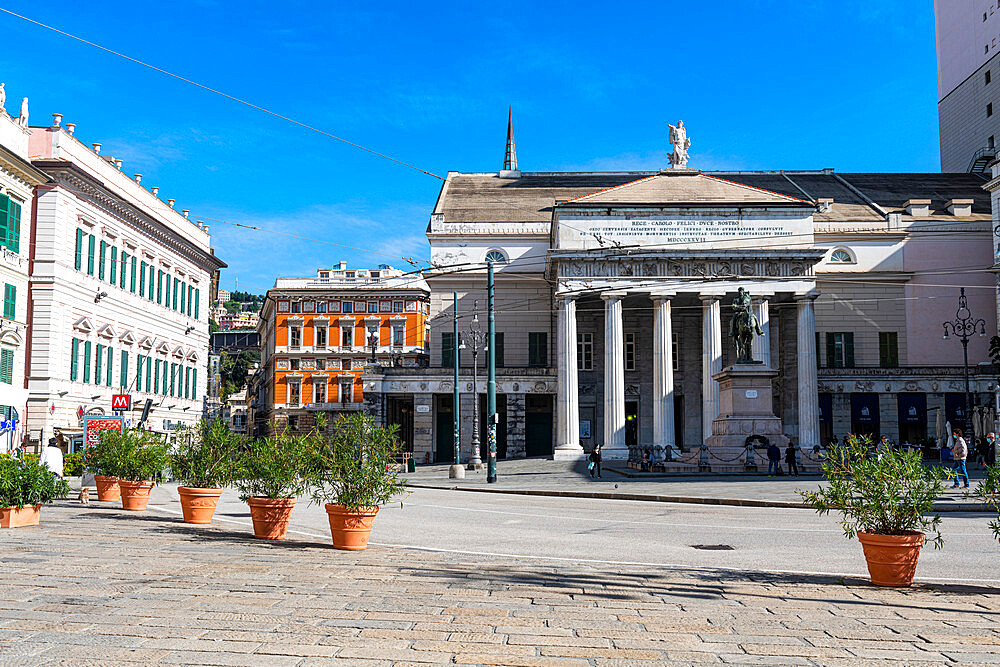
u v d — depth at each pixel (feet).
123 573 32.07
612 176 244.01
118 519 56.18
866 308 192.65
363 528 42.27
